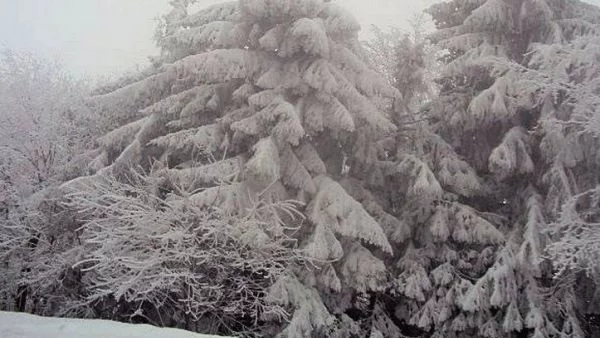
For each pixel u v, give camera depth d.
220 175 11.84
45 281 14.70
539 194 13.23
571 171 12.82
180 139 12.55
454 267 13.23
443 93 15.62
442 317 12.66
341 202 12.02
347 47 13.38
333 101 12.14
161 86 13.96
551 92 12.34
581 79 12.28
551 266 12.59
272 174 11.16
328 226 11.83
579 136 12.50
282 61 12.98
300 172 12.44
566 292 12.44
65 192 14.80
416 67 14.65
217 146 12.59
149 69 16.62
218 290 11.85
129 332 7.36
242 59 12.26
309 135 13.03
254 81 12.79
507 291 12.21
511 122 14.09
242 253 11.89
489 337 12.62
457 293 12.72
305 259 11.88
